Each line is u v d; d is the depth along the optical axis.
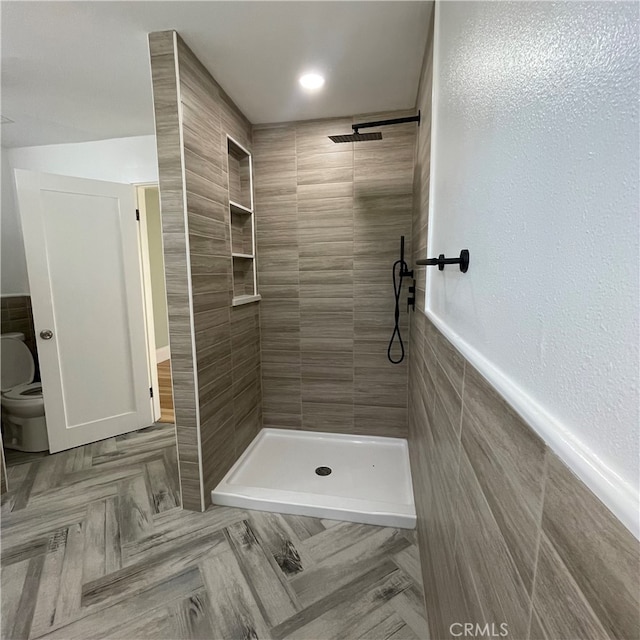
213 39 1.51
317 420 2.61
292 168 2.38
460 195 0.84
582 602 0.30
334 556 1.52
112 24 1.40
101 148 2.73
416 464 1.80
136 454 2.41
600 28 0.30
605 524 0.27
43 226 2.32
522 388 0.45
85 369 2.52
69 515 1.79
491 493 0.54
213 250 1.84
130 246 2.67
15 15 1.33
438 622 1.03
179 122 1.51
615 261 0.27
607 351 0.28
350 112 2.22
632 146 0.26
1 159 2.85
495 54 0.58
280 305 2.53
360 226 2.35
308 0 1.29
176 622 1.24
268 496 1.84
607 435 0.28
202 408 1.77
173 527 1.70
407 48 1.58
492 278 0.58
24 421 2.43
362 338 2.46
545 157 0.40
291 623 1.24
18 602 1.32
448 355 0.90
